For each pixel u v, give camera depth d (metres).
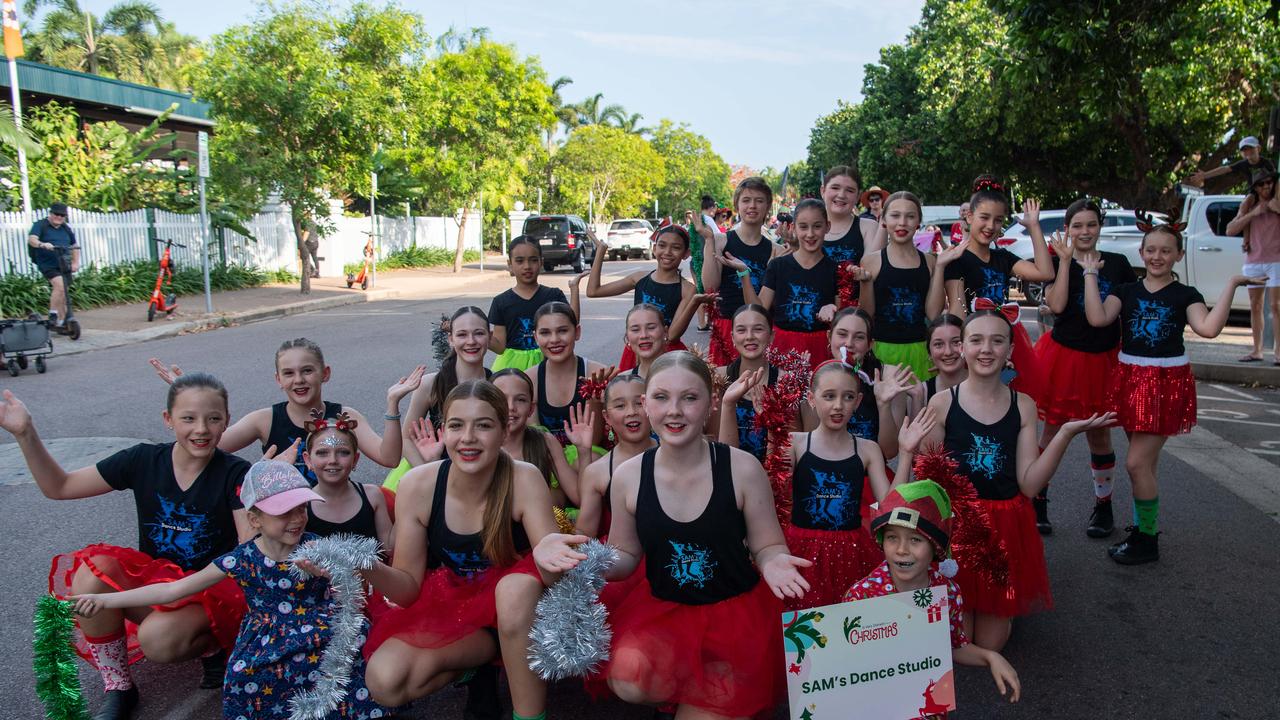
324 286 22.38
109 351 12.35
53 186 17.52
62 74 22.31
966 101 21.00
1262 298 10.63
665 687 3.24
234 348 12.67
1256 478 6.81
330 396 9.33
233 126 18.89
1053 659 4.16
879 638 3.11
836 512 4.04
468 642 3.49
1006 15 11.74
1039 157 21.98
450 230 35.25
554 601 3.22
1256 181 10.44
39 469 3.80
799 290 5.87
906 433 4.04
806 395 4.63
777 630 3.51
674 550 3.38
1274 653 4.18
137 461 3.97
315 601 3.54
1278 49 13.15
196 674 4.09
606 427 4.77
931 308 5.75
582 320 15.89
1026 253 16.39
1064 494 6.61
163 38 50.09
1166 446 7.69
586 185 52.47
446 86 28.38
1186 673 4.02
